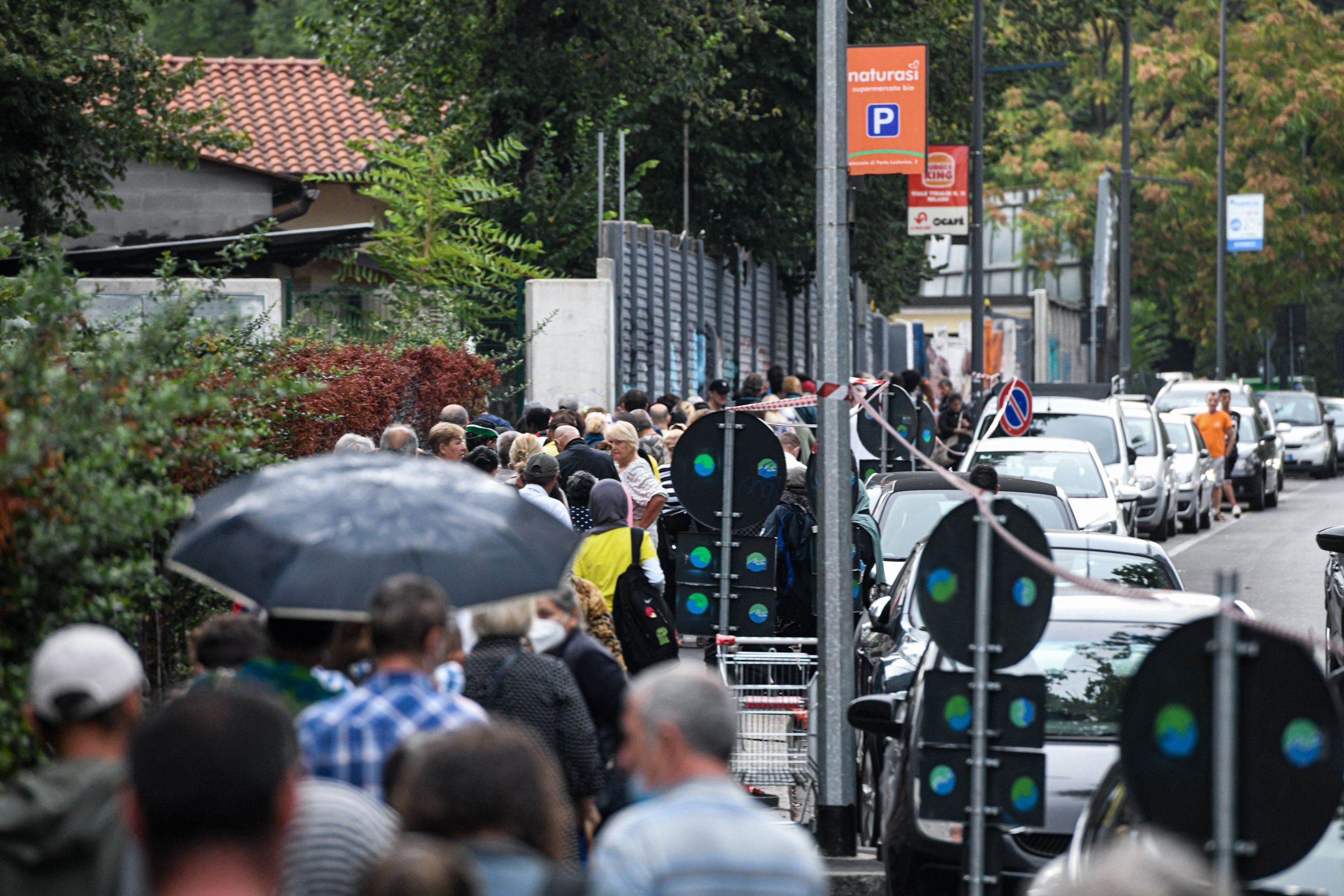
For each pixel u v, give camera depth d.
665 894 13.15
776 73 120.31
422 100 103.81
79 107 74.06
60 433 19.56
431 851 11.01
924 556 24.14
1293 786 16.62
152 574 22.42
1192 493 105.75
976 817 23.95
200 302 36.09
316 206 116.31
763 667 38.38
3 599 19.00
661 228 119.81
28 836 14.60
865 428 63.62
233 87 126.38
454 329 74.69
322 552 18.92
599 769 23.00
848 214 33.78
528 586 19.50
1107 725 28.75
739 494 37.50
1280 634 16.69
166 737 11.62
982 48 116.25
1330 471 176.25
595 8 97.12
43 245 55.38
